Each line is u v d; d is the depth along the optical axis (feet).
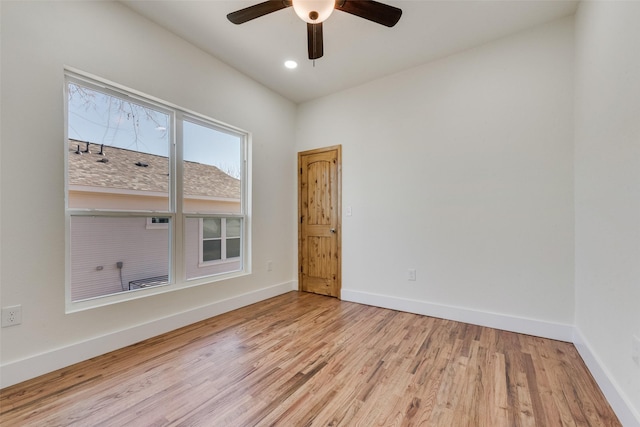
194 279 9.28
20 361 5.64
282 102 12.55
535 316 8.01
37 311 5.89
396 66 10.03
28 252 5.80
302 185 13.02
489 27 8.02
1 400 5.07
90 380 5.73
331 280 12.08
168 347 7.24
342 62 9.81
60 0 6.25
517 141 8.30
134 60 7.53
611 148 5.28
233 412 4.83
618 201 4.96
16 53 5.66
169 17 7.75
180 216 8.89
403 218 10.24
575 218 7.50
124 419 4.64
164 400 5.13
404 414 4.79
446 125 9.42
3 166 5.51
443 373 6.05
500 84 8.55
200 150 9.59
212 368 6.23
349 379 5.82
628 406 4.40
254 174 11.27
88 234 6.96
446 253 9.39
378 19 6.46
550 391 5.42
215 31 8.32
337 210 11.89
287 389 5.49
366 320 9.22
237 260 10.92
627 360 4.53
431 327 8.63
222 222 10.37
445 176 9.43
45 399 5.12
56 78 6.20
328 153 12.23
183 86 8.70
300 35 8.43
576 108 7.40
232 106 10.27
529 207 8.13
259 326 8.69
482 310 8.76
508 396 5.28
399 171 10.34
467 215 9.04
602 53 5.72
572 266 7.59
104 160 7.28
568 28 7.66
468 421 4.63
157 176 8.42
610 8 5.35
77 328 6.47
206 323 8.93
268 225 11.91
